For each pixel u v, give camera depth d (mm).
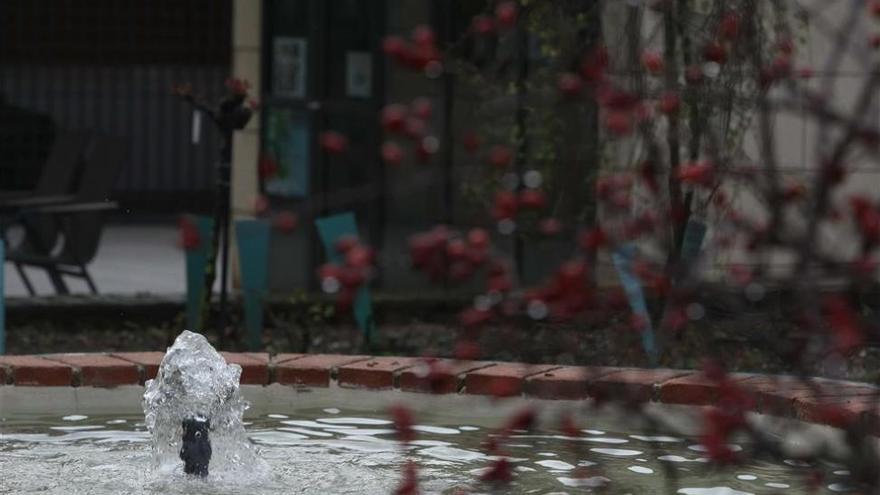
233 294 22172
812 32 18859
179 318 20328
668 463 8852
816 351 6465
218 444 10672
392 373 13047
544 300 6180
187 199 39969
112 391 13102
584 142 18609
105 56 38156
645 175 6973
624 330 13875
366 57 24156
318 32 24719
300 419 12500
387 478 10414
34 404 12945
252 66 25547
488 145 21781
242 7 25516
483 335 12359
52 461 10914
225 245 18812
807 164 20594
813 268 6273
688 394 12203
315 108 24719
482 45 22047
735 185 9375
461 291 22312
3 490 10078
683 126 11945
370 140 24109
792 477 10031
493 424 12203
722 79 12125
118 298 22125
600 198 7000
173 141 39656
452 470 10578
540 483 10133
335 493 10070
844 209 6367
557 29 19109
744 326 7812
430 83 23062
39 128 36469
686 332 15656
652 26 14211
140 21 38094
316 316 20172
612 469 10531
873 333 6336
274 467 10750
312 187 24734
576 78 7359
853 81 18734
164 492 10109
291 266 24656
